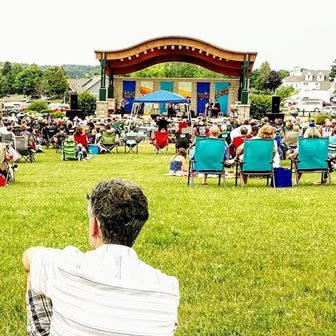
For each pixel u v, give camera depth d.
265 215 9.62
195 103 48.62
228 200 11.16
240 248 7.41
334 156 15.90
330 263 6.80
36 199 11.02
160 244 7.59
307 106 80.38
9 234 8.04
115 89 48.88
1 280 5.98
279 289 5.86
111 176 16.59
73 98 39.75
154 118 40.53
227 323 4.97
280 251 7.30
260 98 61.16
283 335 4.74
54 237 7.86
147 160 22.61
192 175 13.56
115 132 27.55
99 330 2.36
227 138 21.17
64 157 22.67
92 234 2.59
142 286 2.42
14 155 14.88
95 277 2.42
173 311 2.47
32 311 2.69
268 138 13.64
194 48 43.22
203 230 8.41
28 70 139.00
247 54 42.72
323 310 5.29
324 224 8.98
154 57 48.44
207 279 6.12
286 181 13.61
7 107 72.69
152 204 10.55
